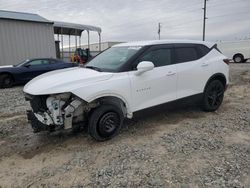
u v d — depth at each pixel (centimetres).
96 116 407
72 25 1920
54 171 336
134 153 378
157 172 322
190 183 297
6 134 479
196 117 551
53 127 392
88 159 365
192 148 390
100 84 402
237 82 1080
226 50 2794
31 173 334
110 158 365
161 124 507
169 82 491
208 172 319
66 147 410
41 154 389
